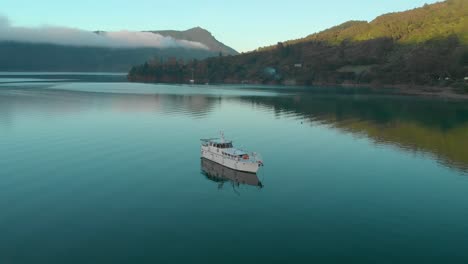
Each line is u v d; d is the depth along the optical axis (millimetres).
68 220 52406
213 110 167375
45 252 44469
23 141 95875
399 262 43344
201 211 56219
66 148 89812
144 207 57188
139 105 181000
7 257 43375
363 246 46688
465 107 174000
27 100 192750
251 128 122812
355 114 155375
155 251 45031
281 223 52594
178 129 118062
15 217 53062
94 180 68438
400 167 78750
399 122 134250
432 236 49281
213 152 81062
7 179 67812
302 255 44500
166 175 72188
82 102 188625
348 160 83812
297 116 150250
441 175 73688
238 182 69125
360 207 58125
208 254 44500
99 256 43844
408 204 59375
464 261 43688
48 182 66812
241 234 49375
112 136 104375
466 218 54625
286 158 85312
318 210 56969
